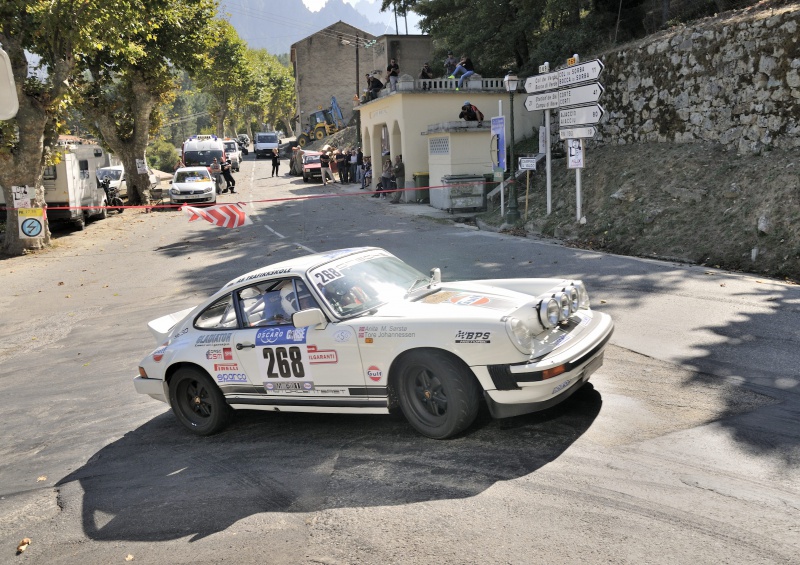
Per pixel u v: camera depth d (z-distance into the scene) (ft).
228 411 20.20
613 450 15.40
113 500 16.71
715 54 49.96
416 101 83.46
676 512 12.60
